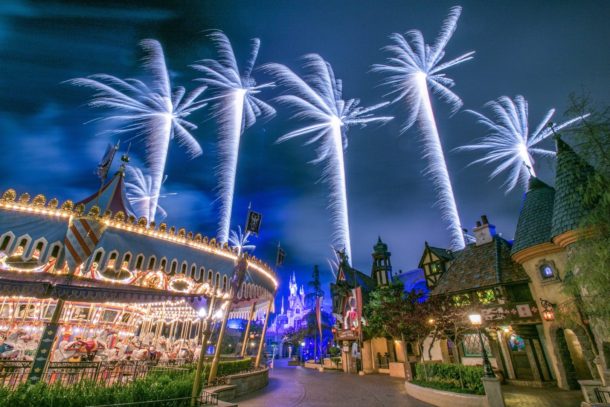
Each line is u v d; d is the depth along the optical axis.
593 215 7.91
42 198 8.41
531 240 18.06
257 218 13.70
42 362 8.33
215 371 12.88
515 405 12.50
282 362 53.44
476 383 12.29
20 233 7.86
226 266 12.01
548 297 17.39
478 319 12.30
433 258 28.67
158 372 10.73
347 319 33.69
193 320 21.88
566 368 16.28
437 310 17.66
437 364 15.31
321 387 18.16
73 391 6.84
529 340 17.92
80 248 8.59
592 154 7.40
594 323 12.26
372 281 41.41
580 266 8.60
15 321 13.61
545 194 19.56
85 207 10.39
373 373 29.14
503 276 20.19
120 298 10.29
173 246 10.53
